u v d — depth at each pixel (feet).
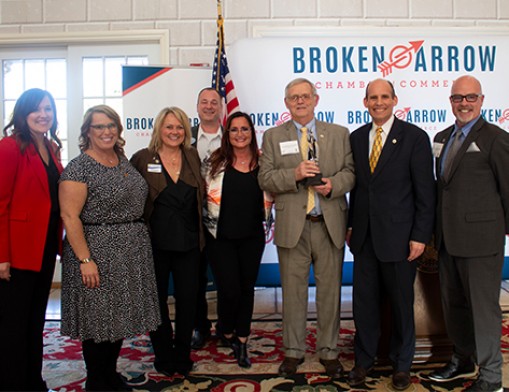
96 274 6.46
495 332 6.88
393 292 7.29
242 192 7.98
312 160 7.46
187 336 7.89
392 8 13.28
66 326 6.63
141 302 6.86
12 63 13.91
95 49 13.55
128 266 6.71
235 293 8.24
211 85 11.94
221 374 7.98
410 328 7.32
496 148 6.64
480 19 13.42
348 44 12.07
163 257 7.63
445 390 7.23
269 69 12.02
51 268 6.93
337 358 8.05
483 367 6.98
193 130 10.02
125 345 9.46
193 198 7.67
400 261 7.13
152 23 13.21
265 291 13.74
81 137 6.79
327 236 7.79
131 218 6.87
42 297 6.94
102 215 6.58
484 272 6.81
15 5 13.28
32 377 6.96
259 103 12.05
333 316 7.92
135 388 7.43
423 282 8.24
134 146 11.83
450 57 12.10
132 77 11.73
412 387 7.33
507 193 6.61
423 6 13.30
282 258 7.99
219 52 11.60
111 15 13.21
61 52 13.75
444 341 8.29
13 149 6.33
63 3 13.21
